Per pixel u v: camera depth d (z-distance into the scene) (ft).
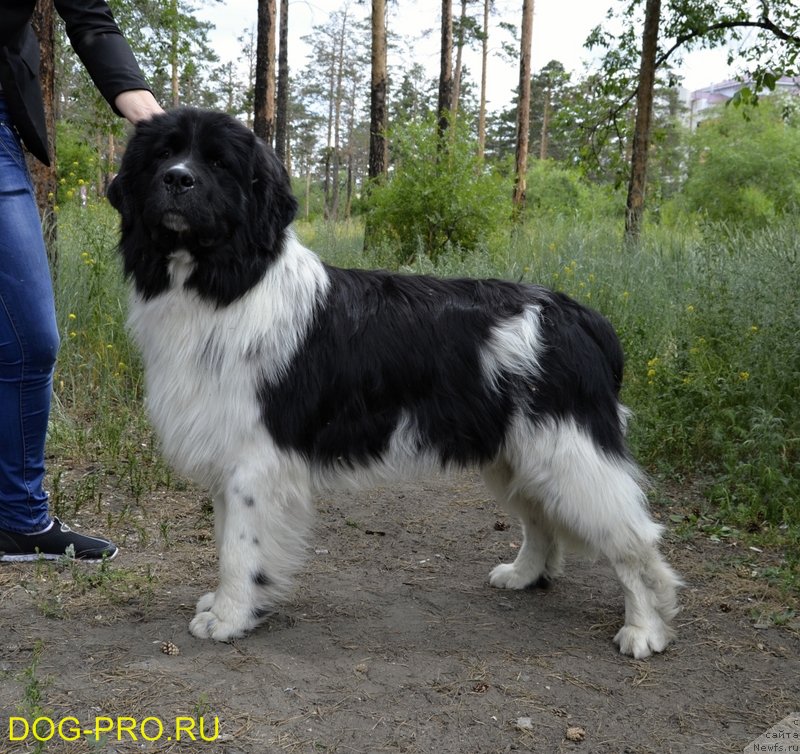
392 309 10.46
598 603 12.00
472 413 10.42
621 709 9.07
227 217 9.58
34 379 11.78
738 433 17.17
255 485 9.96
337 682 9.32
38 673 9.12
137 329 10.49
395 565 13.24
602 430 10.46
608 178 88.17
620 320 22.72
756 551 13.76
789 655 10.44
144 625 10.52
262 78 56.08
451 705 8.96
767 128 83.30
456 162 43.93
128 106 11.21
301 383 9.96
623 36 40.96
